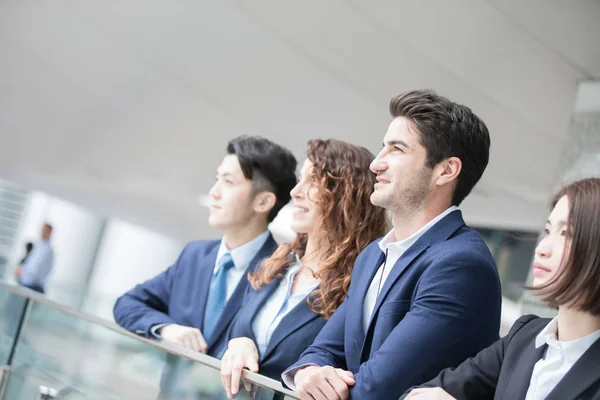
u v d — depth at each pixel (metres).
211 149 9.97
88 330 2.55
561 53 5.29
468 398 1.63
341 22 6.16
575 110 5.32
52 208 15.01
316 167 2.50
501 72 5.84
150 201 12.86
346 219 2.45
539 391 1.49
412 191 2.00
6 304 2.83
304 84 7.37
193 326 2.83
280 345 2.37
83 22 7.93
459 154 2.00
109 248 14.82
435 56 6.01
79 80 9.40
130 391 2.34
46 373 2.63
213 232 13.09
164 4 6.99
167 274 3.03
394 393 1.78
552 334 1.53
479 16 5.32
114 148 11.30
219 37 7.23
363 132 7.73
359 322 2.00
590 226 1.44
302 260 2.53
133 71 8.65
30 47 9.02
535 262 1.57
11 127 11.65
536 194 7.70
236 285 2.81
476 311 1.85
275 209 2.93
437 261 1.87
